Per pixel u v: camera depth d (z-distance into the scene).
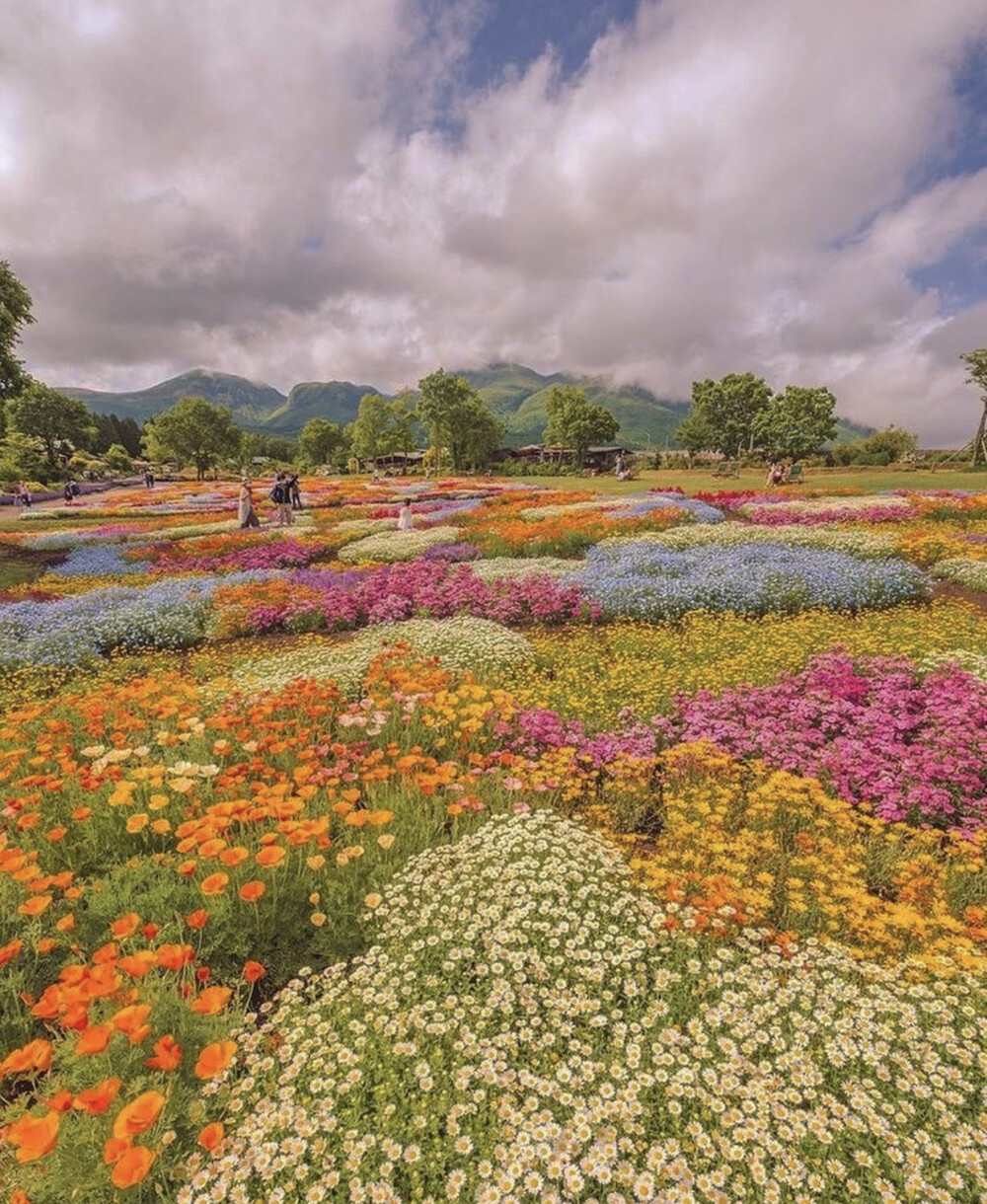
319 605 13.49
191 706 6.96
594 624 12.38
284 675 8.67
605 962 3.22
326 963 3.68
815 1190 2.23
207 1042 2.89
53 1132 1.90
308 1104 2.55
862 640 9.76
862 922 3.61
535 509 29.00
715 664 9.07
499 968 3.16
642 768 5.90
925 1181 2.21
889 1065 2.72
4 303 27.08
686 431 108.44
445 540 21.64
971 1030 2.78
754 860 4.53
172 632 12.33
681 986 3.16
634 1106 2.46
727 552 16.66
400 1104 2.56
